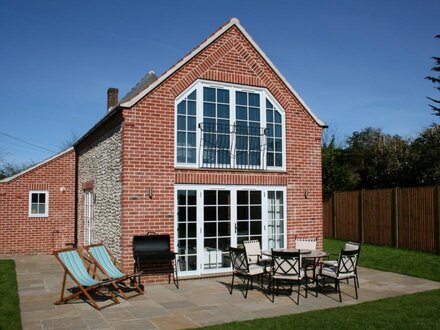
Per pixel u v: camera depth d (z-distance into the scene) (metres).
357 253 9.49
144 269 10.71
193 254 11.42
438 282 11.09
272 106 13.01
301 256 9.90
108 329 7.15
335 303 8.90
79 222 17.14
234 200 12.02
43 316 7.96
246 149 12.42
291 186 12.98
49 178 17.56
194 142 11.73
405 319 7.52
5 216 16.72
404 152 22.66
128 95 14.96
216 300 9.15
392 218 17.05
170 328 7.18
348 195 19.80
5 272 12.71
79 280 8.98
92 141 14.96
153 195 10.97
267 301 9.07
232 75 12.31
